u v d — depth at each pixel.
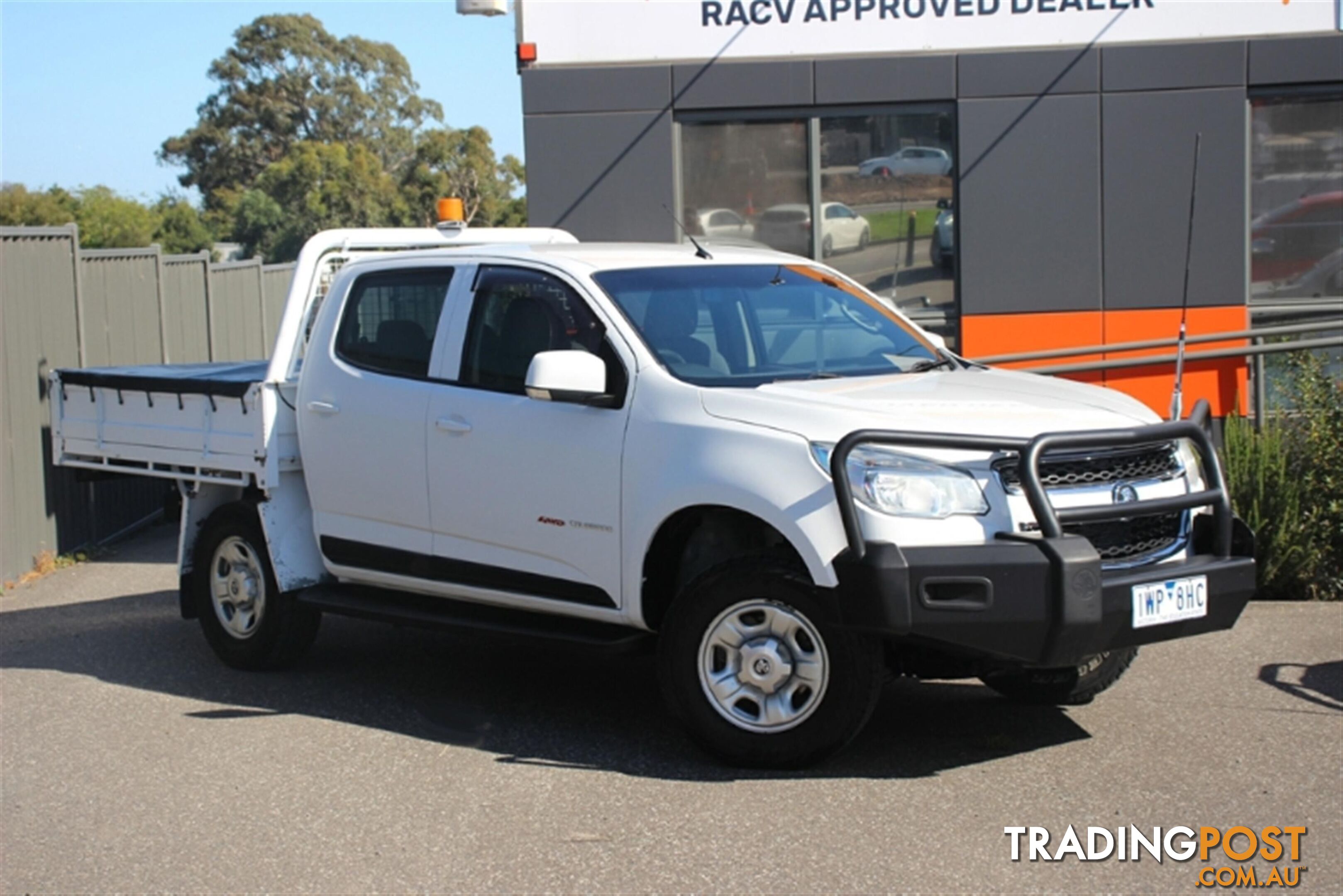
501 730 6.18
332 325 6.94
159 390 7.57
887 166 11.18
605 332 5.93
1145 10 10.77
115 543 11.73
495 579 6.23
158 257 12.82
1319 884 4.36
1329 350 10.84
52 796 5.48
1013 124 10.91
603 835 4.89
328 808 5.25
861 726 5.29
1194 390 10.98
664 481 5.54
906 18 10.91
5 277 9.84
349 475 6.74
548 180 11.18
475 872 4.61
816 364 6.16
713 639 5.44
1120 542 5.36
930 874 4.48
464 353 6.38
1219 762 5.45
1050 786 5.25
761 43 10.99
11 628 8.51
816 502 5.15
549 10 11.05
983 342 11.07
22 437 10.02
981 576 4.93
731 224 11.30
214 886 4.57
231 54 63.16
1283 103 10.95
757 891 4.39
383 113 65.62
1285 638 7.23
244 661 7.29
